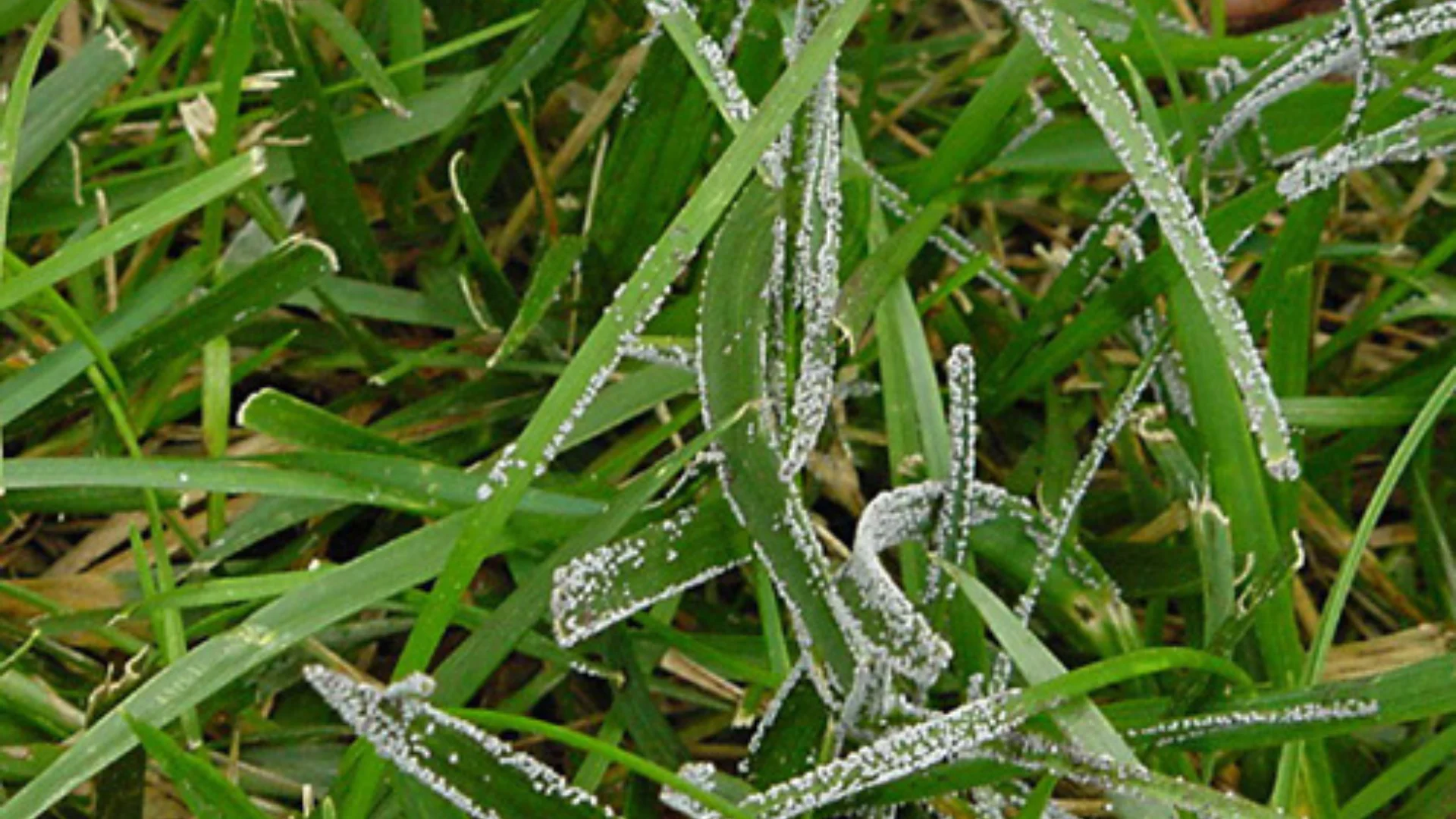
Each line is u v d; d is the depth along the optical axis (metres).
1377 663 0.45
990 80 0.46
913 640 0.41
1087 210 0.49
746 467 0.42
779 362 0.43
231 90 0.44
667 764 0.43
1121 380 0.47
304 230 0.48
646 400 0.45
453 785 0.40
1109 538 0.46
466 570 0.41
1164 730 0.42
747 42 0.46
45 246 0.47
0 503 0.44
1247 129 0.47
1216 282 0.42
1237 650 0.44
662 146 0.46
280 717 0.44
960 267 0.48
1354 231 0.49
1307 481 0.46
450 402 0.46
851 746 0.42
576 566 0.42
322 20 0.46
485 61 0.48
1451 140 0.45
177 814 0.44
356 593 0.42
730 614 0.45
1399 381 0.47
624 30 0.48
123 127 0.47
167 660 0.43
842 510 0.47
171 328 0.44
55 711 0.43
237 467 0.43
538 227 0.48
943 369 0.48
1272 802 0.42
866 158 0.49
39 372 0.44
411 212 0.48
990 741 0.41
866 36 0.48
